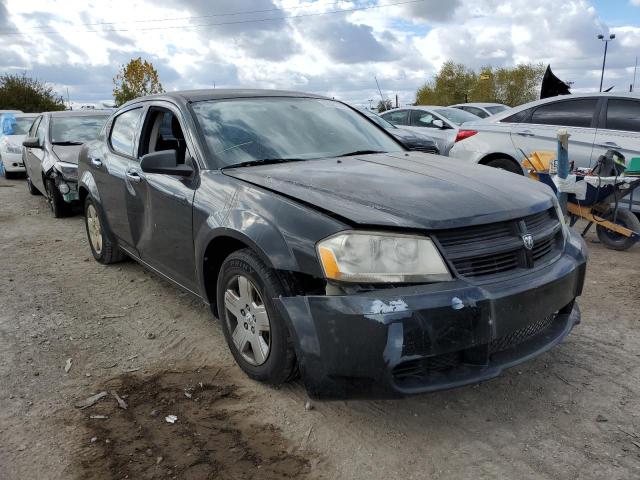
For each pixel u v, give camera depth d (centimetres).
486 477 241
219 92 420
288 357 284
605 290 467
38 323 418
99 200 504
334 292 252
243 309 312
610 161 584
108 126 525
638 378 320
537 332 288
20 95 4047
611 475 240
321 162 353
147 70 4281
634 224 589
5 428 283
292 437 272
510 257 271
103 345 379
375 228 254
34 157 918
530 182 332
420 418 286
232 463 253
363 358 242
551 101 737
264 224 284
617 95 680
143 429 280
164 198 375
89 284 508
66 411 298
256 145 367
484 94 6975
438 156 391
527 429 274
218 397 308
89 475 246
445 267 251
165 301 460
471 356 256
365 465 251
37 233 734
